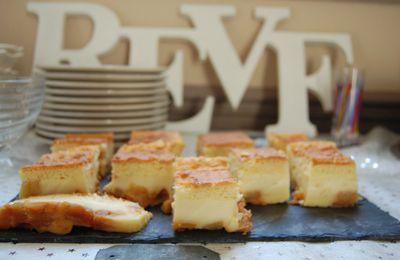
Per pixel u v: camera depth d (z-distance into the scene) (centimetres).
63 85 61
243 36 77
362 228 44
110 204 45
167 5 75
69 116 62
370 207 49
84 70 61
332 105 77
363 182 56
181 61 74
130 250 40
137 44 73
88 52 72
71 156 49
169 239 41
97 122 62
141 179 49
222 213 43
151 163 48
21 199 45
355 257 40
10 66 66
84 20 74
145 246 41
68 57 72
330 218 46
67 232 42
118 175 49
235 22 77
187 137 72
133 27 73
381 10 77
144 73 64
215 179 44
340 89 72
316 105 78
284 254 40
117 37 73
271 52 78
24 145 64
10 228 42
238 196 44
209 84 78
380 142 70
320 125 79
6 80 50
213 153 58
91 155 50
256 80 79
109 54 76
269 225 45
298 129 74
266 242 42
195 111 78
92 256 39
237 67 74
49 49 72
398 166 61
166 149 55
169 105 77
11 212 42
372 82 80
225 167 49
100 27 73
